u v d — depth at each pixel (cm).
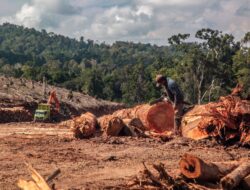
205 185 876
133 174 1055
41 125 2566
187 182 880
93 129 1650
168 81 1666
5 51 19800
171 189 843
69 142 1569
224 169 897
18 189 913
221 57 8425
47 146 1485
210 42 8312
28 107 4572
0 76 6462
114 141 1543
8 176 1037
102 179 1003
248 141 1460
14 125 2555
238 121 1498
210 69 7894
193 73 7950
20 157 1275
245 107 1491
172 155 1310
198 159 869
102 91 10694
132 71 10938
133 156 1291
